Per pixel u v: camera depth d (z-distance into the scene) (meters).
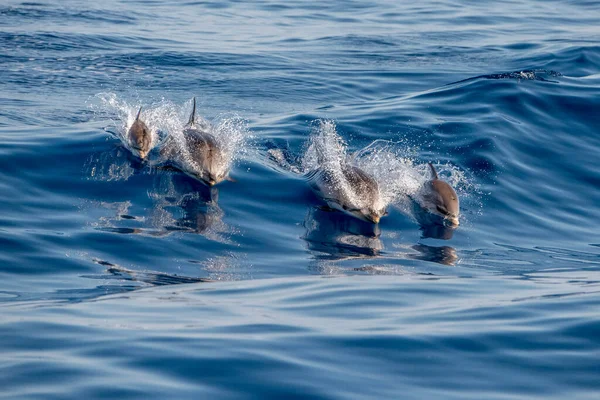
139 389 19.98
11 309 26.83
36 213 37.19
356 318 26.19
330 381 20.92
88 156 43.69
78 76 69.38
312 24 102.88
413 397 20.25
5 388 19.86
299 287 30.67
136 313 26.45
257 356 22.27
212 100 64.00
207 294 29.47
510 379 21.39
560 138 52.78
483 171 46.97
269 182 42.97
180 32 93.31
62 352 22.30
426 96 59.31
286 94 67.12
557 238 40.28
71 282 30.59
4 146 43.50
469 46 90.12
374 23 104.75
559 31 100.38
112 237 35.41
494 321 25.81
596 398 20.38
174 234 36.47
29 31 85.56
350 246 37.09
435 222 40.72
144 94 65.00
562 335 24.42
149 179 41.97
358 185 40.53
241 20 103.88
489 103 57.03
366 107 57.91
